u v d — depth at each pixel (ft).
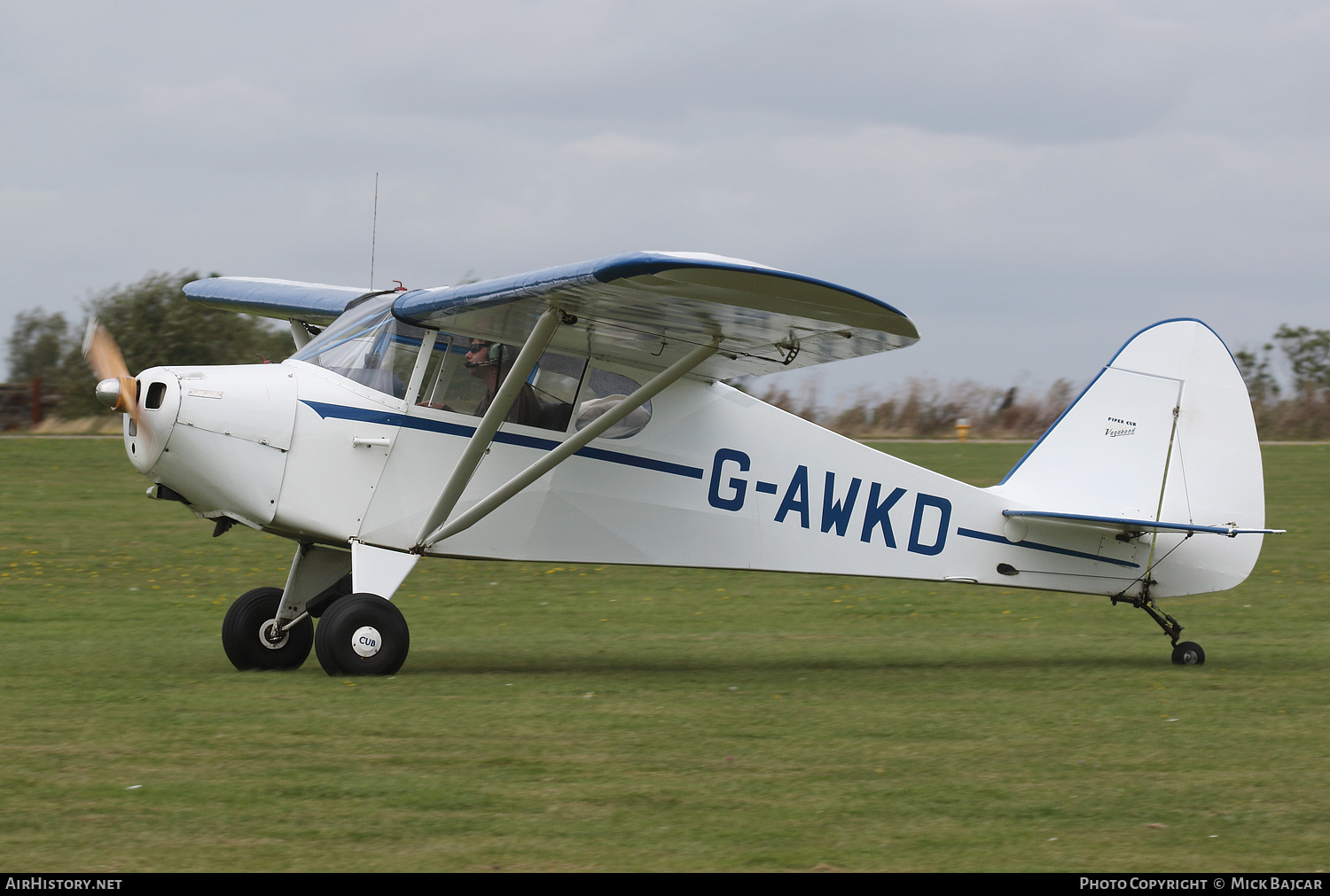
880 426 309.42
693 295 59.47
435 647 87.15
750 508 79.61
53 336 366.84
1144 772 50.72
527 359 67.15
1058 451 86.43
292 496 69.56
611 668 78.18
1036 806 45.60
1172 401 86.84
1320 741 56.85
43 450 229.25
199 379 68.13
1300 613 110.83
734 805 45.03
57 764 48.57
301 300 88.58
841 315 60.08
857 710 63.62
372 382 71.46
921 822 43.37
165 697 62.49
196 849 38.96
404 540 71.97
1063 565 85.92
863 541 82.02
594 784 47.29
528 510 74.54
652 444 77.25
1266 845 41.37
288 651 73.26
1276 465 236.22
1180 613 111.14
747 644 91.56
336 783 46.55
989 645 92.48
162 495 70.49
